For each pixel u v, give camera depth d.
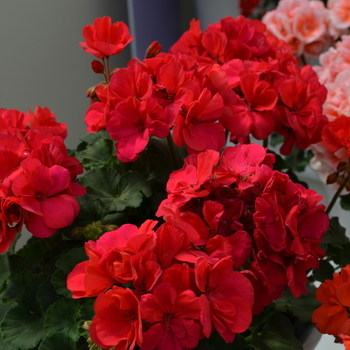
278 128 0.82
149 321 0.44
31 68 1.30
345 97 0.94
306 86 0.78
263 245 0.52
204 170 0.55
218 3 1.74
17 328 0.69
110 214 0.78
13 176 0.61
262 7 1.66
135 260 0.46
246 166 0.58
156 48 0.86
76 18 1.38
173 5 1.56
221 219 0.54
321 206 0.55
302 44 1.21
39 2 1.27
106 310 0.47
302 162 1.34
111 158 0.86
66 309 0.67
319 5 1.24
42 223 0.61
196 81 0.69
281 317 0.71
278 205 0.53
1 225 0.61
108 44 0.80
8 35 1.22
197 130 0.70
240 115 0.77
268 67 0.82
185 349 0.48
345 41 1.04
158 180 0.82
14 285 0.76
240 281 0.48
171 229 0.48
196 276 0.44
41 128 0.79
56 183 0.63
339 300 0.57
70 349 0.62
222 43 0.89
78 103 1.46
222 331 0.46
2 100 1.25
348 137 0.79
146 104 0.65
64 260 0.70
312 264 0.55
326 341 1.12
